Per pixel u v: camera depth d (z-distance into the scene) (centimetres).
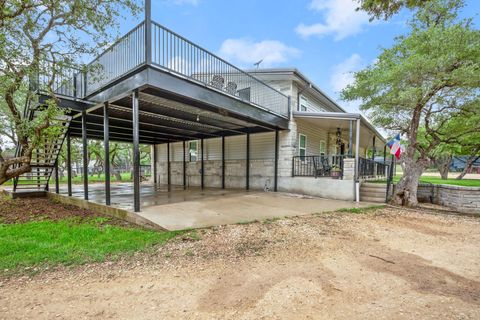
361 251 340
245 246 353
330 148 1345
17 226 480
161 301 217
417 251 342
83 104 675
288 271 275
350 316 192
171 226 434
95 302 216
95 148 1977
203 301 216
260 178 1052
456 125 725
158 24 486
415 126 707
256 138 1072
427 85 613
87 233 423
